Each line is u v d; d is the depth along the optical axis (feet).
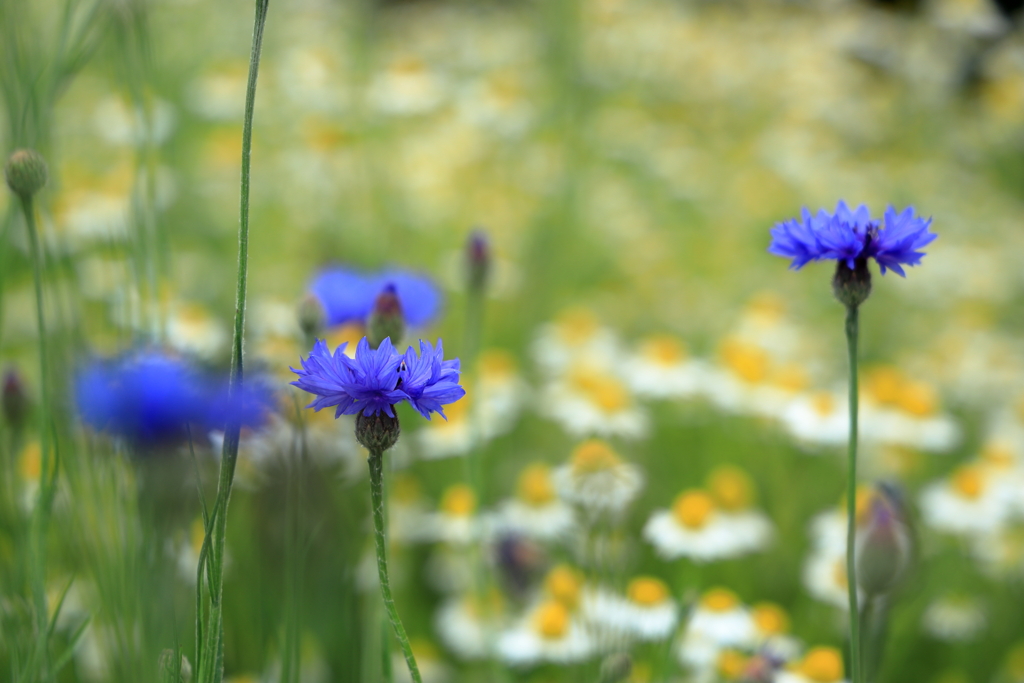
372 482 2.37
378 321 2.75
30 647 2.59
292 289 5.42
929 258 7.36
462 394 2.37
